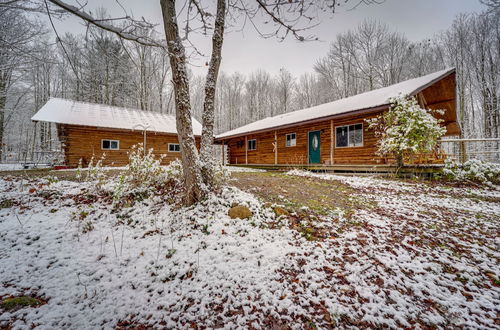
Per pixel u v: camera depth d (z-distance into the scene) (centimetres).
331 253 278
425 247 302
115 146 1330
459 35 2147
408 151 729
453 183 690
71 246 305
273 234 321
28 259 277
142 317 194
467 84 2166
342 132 995
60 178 684
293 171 934
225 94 3756
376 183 689
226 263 262
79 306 205
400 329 174
